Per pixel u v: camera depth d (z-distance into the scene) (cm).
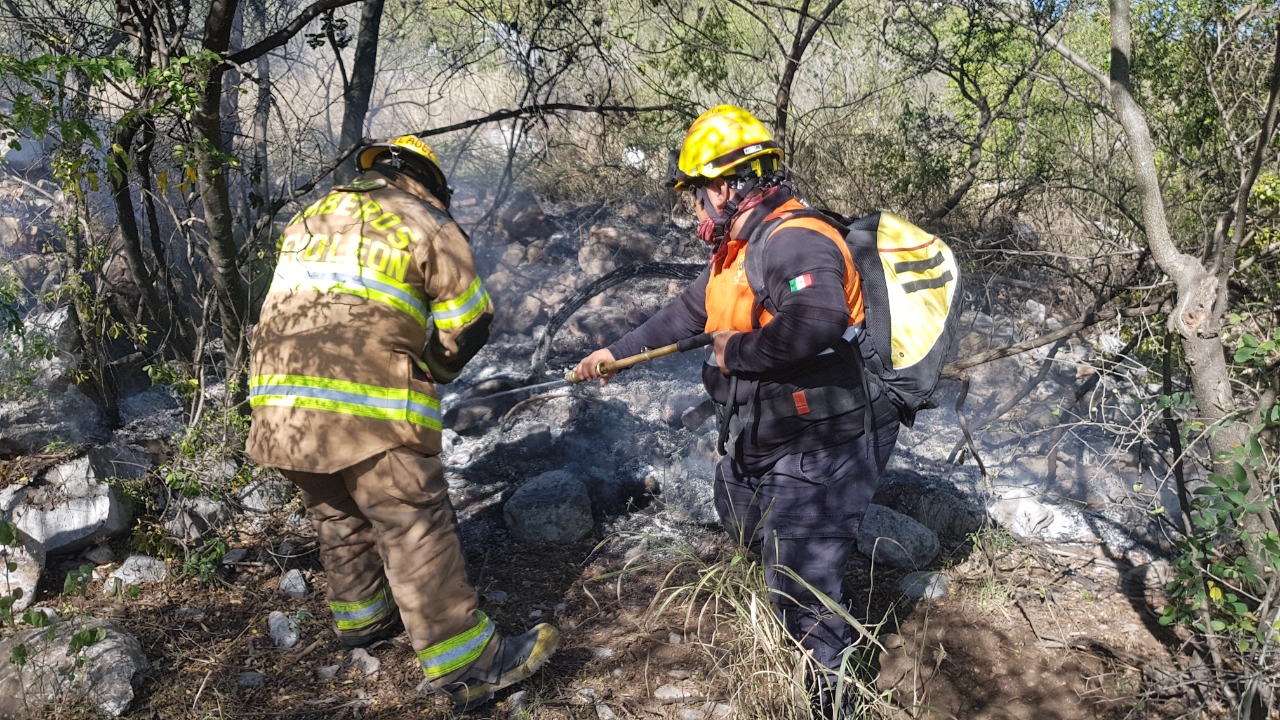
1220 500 266
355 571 294
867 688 282
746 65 608
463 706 277
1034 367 502
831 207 575
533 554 368
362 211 266
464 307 273
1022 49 534
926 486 411
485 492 409
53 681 264
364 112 473
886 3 515
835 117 601
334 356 258
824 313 241
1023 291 542
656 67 525
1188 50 412
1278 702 296
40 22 360
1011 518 397
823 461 264
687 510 397
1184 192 412
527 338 552
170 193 430
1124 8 291
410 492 264
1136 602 352
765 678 267
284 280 267
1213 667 305
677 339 305
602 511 399
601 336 548
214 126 340
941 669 312
